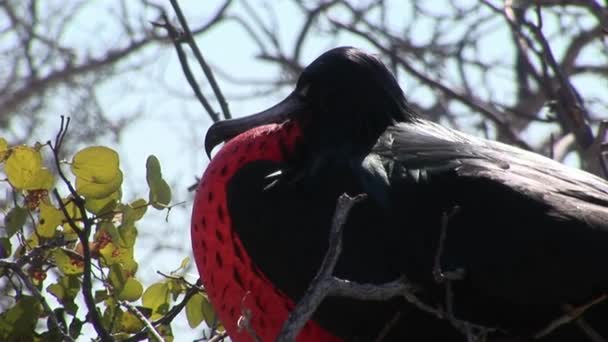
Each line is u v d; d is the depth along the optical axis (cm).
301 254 1127
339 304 1102
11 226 1097
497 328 1071
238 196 1156
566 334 1055
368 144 1183
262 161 1175
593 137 1417
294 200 1142
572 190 1084
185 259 1179
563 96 1416
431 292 1078
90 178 1107
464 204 1080
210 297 1173
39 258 1107
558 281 1044
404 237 1088
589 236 1043
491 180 1083
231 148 1191
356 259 1096
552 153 1362
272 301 1143
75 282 1111
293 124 1211
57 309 1094
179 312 1148
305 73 1241
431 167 1109
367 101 1209
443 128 1202
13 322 1080
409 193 1101
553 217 1054
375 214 1103
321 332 1134
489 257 1060
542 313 1056
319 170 1158
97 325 1044
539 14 1437
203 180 1188
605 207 1072
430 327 1088
